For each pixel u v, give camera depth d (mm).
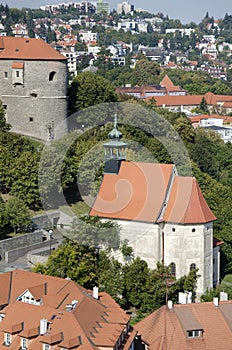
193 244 158500
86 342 105188
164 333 116750
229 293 150750
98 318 112375
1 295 122438
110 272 146500
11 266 160375
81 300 114562
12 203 176250
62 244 151875
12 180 188750
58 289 120938
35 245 171125
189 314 119438
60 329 107625
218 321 119750
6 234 175375
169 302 120312
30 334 107875
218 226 186750
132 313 146250
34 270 145500
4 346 109562
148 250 157250
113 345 105250
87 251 149125
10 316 113125
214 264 167500
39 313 112188
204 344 116625
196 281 159250
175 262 158625
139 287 147125
